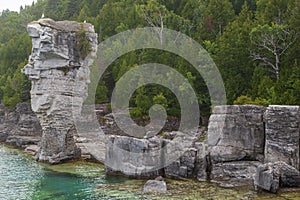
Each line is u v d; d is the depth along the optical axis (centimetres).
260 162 2931
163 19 5722
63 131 4072
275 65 4228
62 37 4038
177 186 2719
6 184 3012
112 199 2475
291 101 3288
